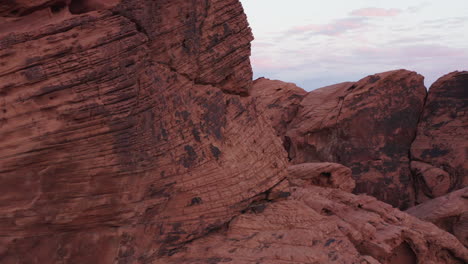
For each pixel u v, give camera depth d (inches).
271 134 413.7
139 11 269.1
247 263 280.2
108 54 232.4
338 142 889.5
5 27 221.3
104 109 229.1
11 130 208.4
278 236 318.0
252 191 357.1
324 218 354.3
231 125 368.2
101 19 237.1
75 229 238.4
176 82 317.1
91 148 229.9
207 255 294.4
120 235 253.8
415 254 425.7
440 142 845.2
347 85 998.4
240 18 383.6
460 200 604.1
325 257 290.8
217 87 373.7
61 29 222.7
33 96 211.0
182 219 307.1
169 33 307.9
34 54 213.5
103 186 238.8
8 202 211.3
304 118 975.0
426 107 899.4
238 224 332.8
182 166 306.5
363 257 304.2
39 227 223.3
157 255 289.4
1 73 207.8
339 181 576.4
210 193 323.6
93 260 245.4
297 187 503.2
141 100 259.6
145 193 269.1
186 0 320.2
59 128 217.8
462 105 851.4
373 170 868.6
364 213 458.3
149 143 266.2
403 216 473.4
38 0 227.5
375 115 887.7
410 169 864.9
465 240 565.6
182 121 312.2
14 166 210.5
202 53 346.3
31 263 222.7
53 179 222.4
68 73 220.8
